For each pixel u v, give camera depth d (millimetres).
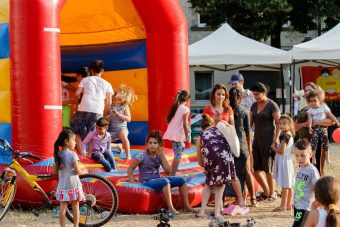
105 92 15094
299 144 9953
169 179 12961
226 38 25766
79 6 18078
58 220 12219
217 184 12281
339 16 33344
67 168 10766
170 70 16531
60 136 10797
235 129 13258
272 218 12469
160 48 16578
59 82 13695
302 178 9906
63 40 19188
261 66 28172
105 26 18594
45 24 13438
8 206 11914
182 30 16719
